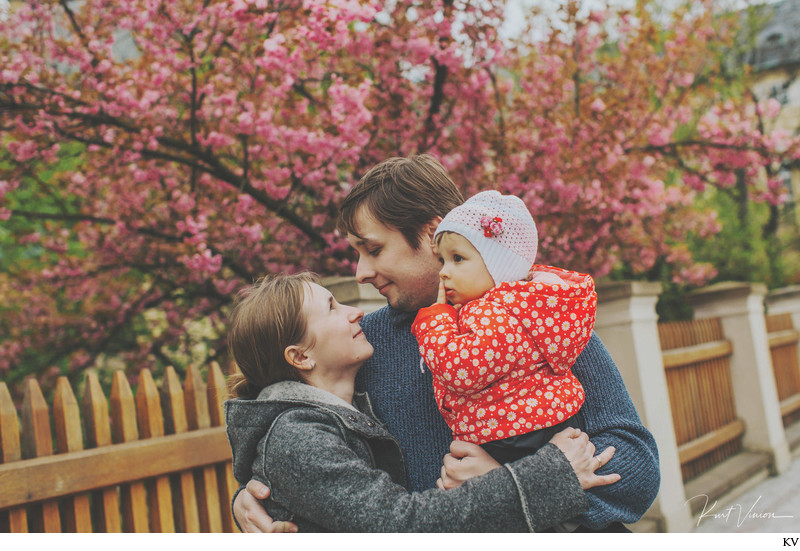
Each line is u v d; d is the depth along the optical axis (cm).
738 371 645
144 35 401
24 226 510
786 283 998
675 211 648
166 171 457
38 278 509
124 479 238
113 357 552
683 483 530
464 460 134
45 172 488
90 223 488
